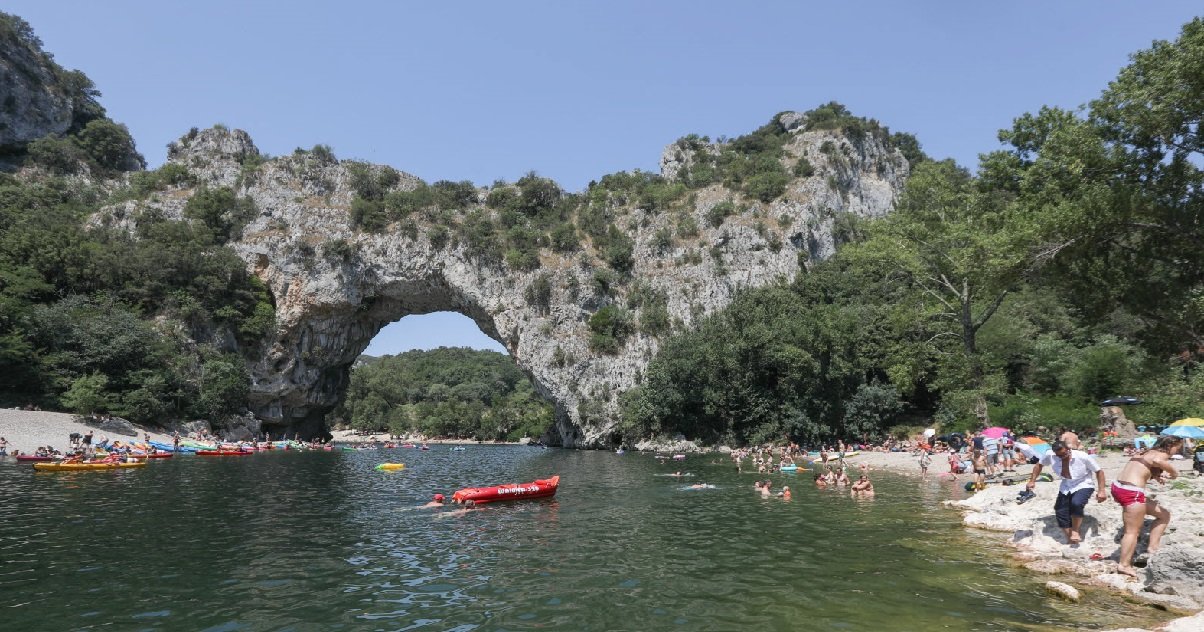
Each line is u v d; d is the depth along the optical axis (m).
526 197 82.75
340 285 70.56
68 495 22.83
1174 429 21.42
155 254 63.91
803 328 54.56
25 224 64.75
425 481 30.00
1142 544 10.68
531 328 68.38
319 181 79.25
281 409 72.06
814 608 8.97
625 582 10.73
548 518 18.19
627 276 74.44
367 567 12.10
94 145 99.31
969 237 29.42
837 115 110.56
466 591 10.30
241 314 67.69
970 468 29.06
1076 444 11.98
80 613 9.29
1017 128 28.14
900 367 36.62
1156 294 22.69
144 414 52.88
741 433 56.69
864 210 90.75
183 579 11.23
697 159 102.12
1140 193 20.55
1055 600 9.00
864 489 23.33
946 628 7.91
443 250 71.56
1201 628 6.92
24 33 99.25
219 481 28.48
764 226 76.06
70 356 52.03
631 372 67.12
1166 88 20.53
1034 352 47.97
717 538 14.76
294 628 8.52
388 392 135.75
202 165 83.56
